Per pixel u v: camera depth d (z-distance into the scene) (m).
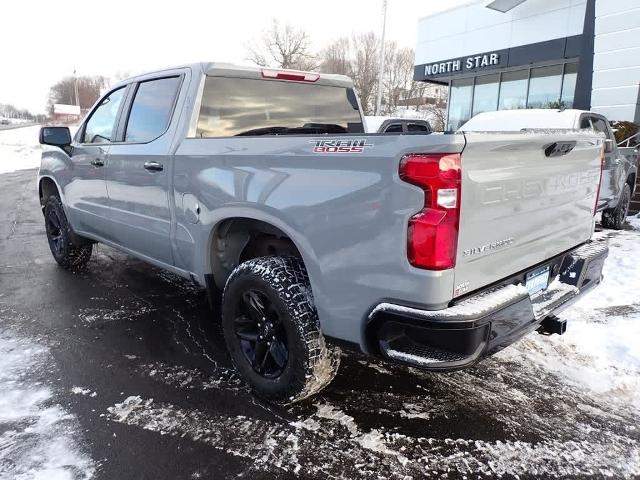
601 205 7.52
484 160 2.18
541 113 7.62
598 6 12.43
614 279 5.41
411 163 2.06
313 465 2.41
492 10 16.22
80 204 4.68
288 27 47.50
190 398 2.95
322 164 2.39
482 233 2.25
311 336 2.58
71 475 2.29
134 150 3.75
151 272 5.43
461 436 2.65
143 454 2.45
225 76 3.50
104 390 3.02
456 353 2.15
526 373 3.33
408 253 2.11
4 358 3.39
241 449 2.51
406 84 46.66
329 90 4.16
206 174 3.04
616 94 12.40
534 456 2.50
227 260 3.30
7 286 4.91
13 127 56.03
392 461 2.45
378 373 3.28
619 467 2.44
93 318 4.12
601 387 3.17
